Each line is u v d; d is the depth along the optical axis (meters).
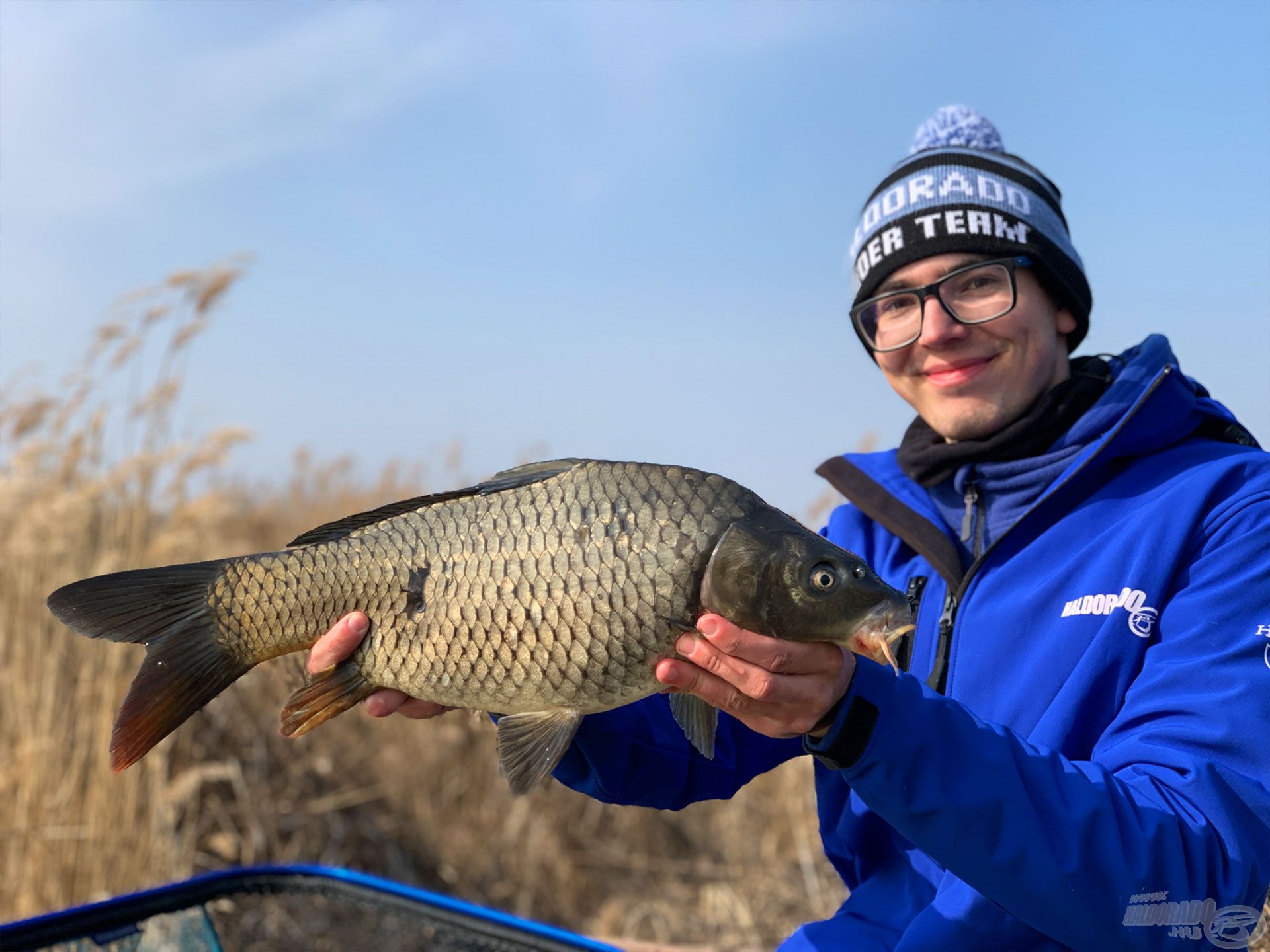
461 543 0.70
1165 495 0.77
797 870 2.10
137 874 1.59
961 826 0.61
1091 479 0.82
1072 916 0.60
